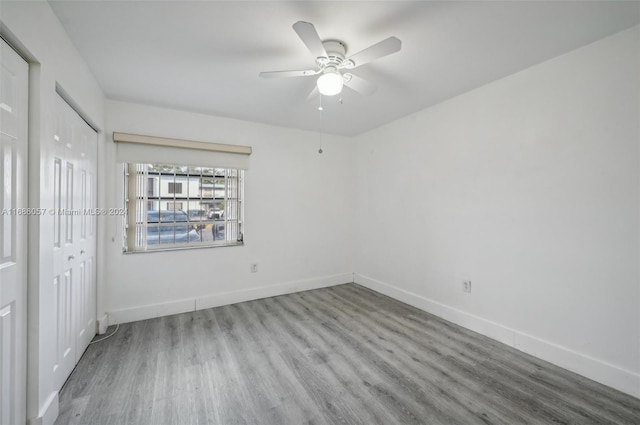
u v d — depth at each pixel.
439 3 1.46
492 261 2.42
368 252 3.92
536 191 2.12
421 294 3.11
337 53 1.79
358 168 4.10
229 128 3.26
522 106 2.19
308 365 2.01
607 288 1.79
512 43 1.83
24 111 1.27
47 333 1.42
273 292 3.56
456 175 2.71
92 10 1.48
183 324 2.70
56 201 1.60
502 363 2.04
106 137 2.64
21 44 1.18
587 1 1.45
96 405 1.59
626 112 1.70
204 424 1.46
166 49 1.87
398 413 1.54
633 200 1.68
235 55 1.95
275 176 3.57
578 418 1.51
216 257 3.20
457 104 2.69
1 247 1.13
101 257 2.50
